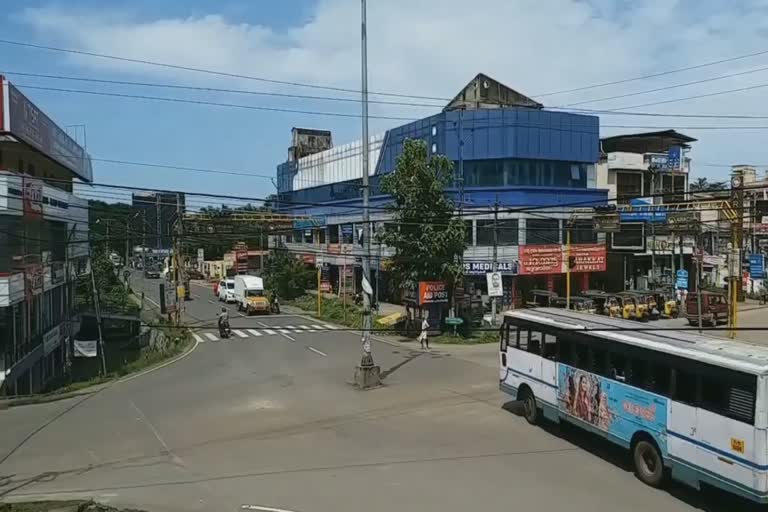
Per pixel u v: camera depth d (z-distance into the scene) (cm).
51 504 1228
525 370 1800
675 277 4588
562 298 4025
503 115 4378
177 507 1213
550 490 1272
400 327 3884
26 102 2647
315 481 1345
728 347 1248
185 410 2066
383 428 1773
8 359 2359
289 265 6181
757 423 1066
